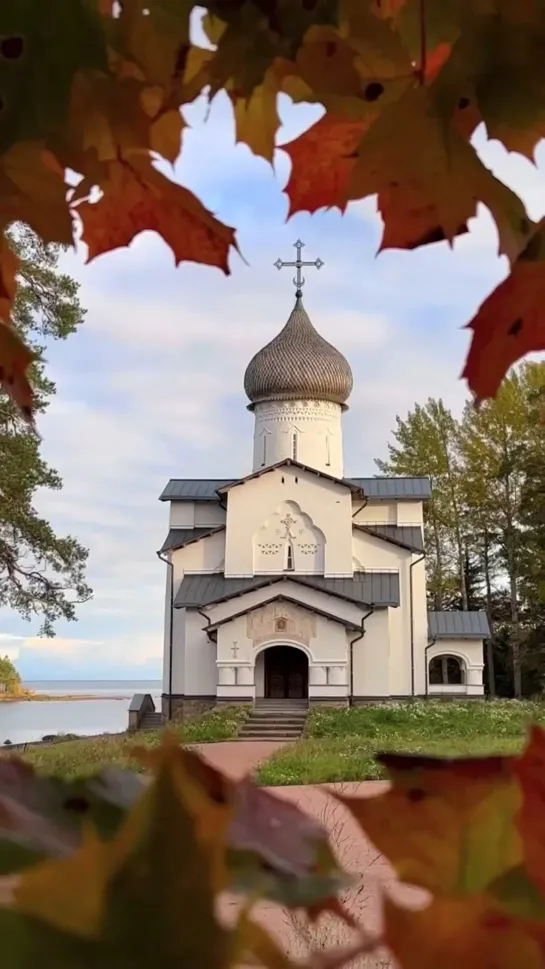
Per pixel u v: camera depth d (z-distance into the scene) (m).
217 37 0.91
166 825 0.41
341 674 28.34
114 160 0.91
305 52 0.91
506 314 0.79
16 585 23.09
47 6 0.73
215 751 21.42
